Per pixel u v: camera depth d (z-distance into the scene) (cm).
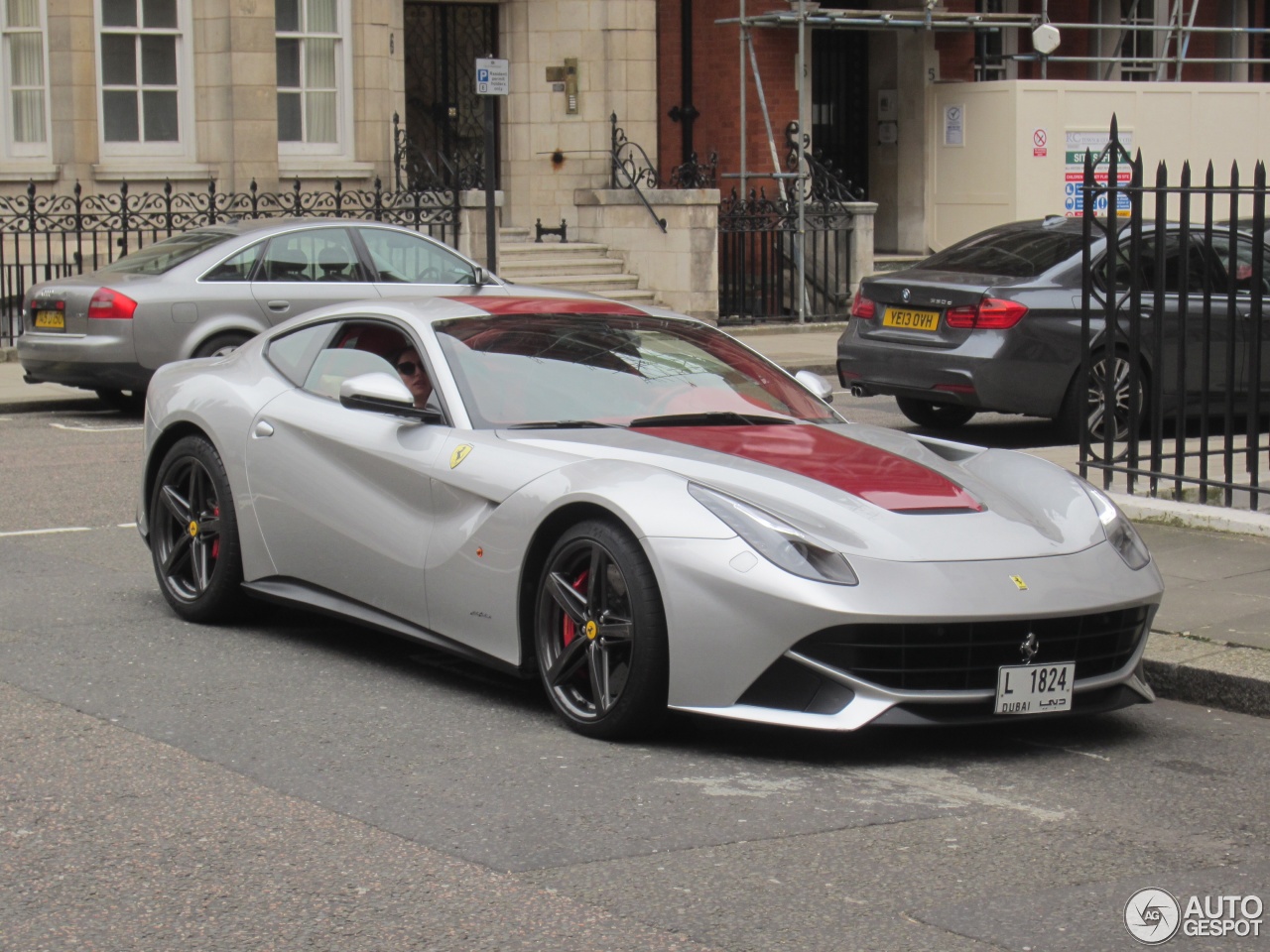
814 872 519
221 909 483
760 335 2417
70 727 665
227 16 2344
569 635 672
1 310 2225
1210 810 592
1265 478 1171
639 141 2659
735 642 614
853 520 641
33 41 2344
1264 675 724
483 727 672
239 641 815
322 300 1648
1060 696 644
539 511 671
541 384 757
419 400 765
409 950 456
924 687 619
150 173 2345
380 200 2314
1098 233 1443
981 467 747
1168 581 904
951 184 2750
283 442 795
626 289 2508
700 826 560
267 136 2369
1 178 2320
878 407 1791
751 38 2627
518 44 2655
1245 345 1423
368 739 654
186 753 633
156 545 870
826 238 2527
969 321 1401
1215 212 2702
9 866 516
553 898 493
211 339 1608
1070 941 470
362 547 750
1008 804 593
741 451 698
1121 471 1095
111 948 457
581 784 601
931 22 2638
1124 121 2712
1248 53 3212
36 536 1077
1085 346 1103
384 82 2498
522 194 2677
